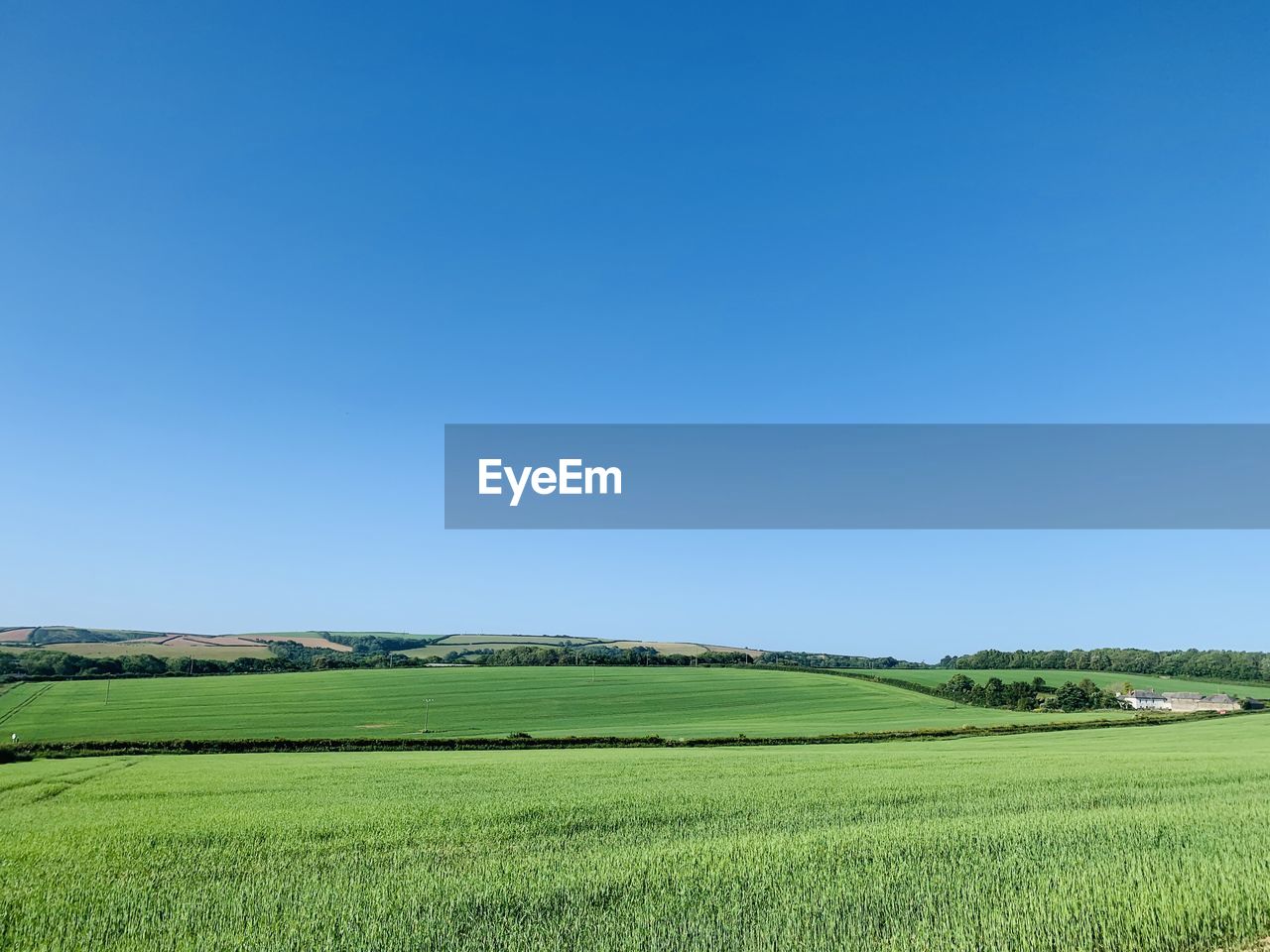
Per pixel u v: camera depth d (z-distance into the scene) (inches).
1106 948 394.6
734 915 448.1
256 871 604.7
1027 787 1023.6
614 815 834.8
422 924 446.6
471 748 2289.6
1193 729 2576.3
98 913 495.5
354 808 930.1
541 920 448.1
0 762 1998.0
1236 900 449.4
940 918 435.2
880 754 1717.5
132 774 1494.8
